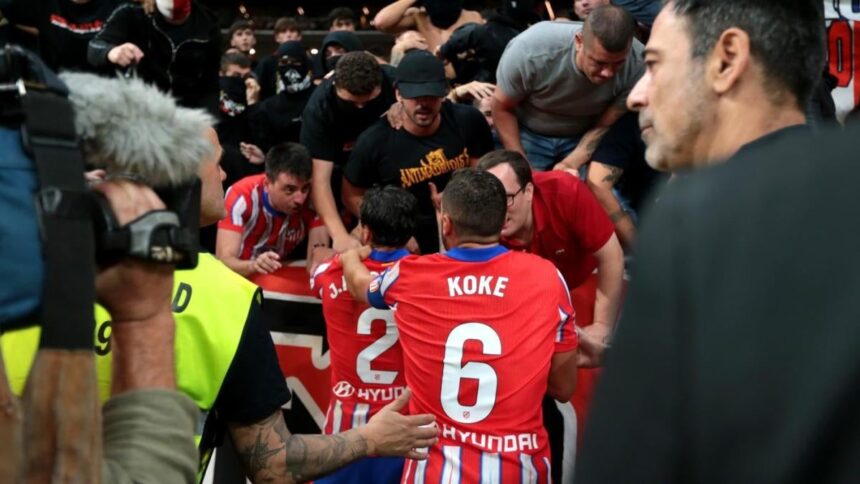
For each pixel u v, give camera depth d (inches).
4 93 46.3
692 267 26.8
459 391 113.7
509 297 114.2
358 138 152.6
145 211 49.1
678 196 28.1
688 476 26.1
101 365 69.7
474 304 114.3
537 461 114.7
